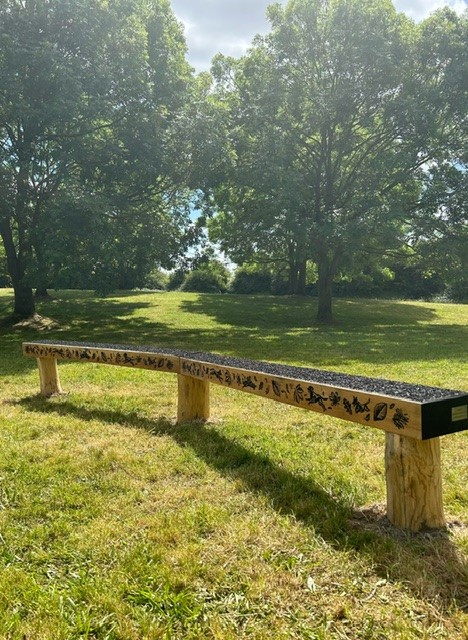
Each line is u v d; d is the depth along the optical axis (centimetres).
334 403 287
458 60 1431
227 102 1598
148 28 1398
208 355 473
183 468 339
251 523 257
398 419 246
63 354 558
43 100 1181
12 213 1191
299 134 1572
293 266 2561
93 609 193
